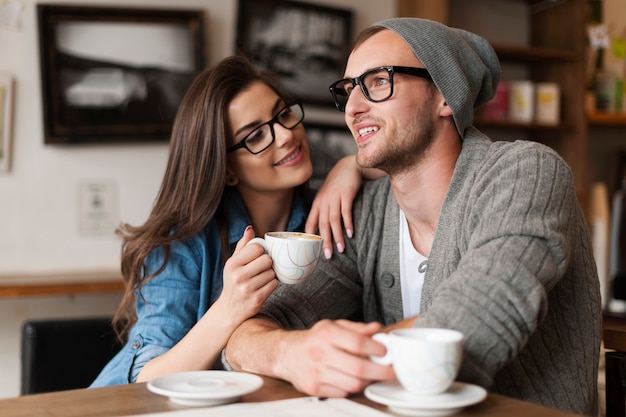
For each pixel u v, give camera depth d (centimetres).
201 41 309
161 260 174
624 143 410
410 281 152
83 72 297
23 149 294
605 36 373
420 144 140
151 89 305
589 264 138
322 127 332
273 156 185
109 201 305
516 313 107
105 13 299
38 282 264
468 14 368
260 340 121
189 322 172
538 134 379
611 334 137
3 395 295
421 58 137
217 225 183
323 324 106
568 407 131
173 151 185
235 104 182
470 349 105
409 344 94
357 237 160
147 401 102
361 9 343
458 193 139
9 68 291
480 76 146
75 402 102
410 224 152
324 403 99
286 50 325
